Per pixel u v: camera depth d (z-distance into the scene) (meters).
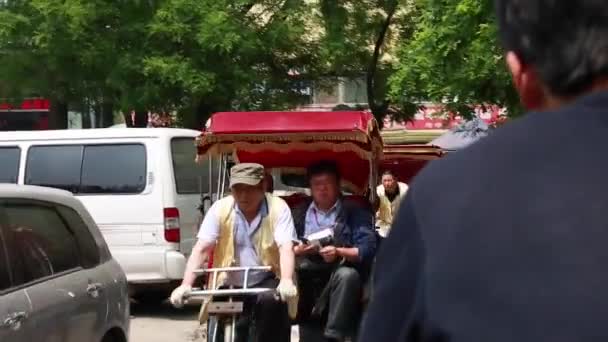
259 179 5.91
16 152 11.26
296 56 18.66
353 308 6.29
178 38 15.88
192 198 11.21
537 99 1.53
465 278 1.31
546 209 1.29
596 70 1.41
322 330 6.66
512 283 1.27
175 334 10.13
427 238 1.37
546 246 1.27
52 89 17.08
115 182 10.95
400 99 12.88
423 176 1.46
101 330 5.85
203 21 15.92
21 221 5.30
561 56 1.43
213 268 5.96
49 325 5.09
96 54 15.97
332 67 19.12
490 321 1.27
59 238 5.70
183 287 5.78
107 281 6.06
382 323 1.42
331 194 6.64
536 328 1.23
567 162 1.33
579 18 1.41
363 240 6.55
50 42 15.98
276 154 8.30
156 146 10.91
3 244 4.98
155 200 10.83
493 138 1.43
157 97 16.02
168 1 16.06
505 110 11.38
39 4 15.72
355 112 7.48
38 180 11.14
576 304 1.22
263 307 5.81
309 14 18.05
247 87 16.59
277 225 5.96
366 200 7.50
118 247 10.88
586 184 1.30
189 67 15.88
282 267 5.80
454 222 1.35
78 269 5.77
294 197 8.12
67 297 5.37
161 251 10.78
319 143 7.75
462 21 10.28
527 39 1.48
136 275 10.85
